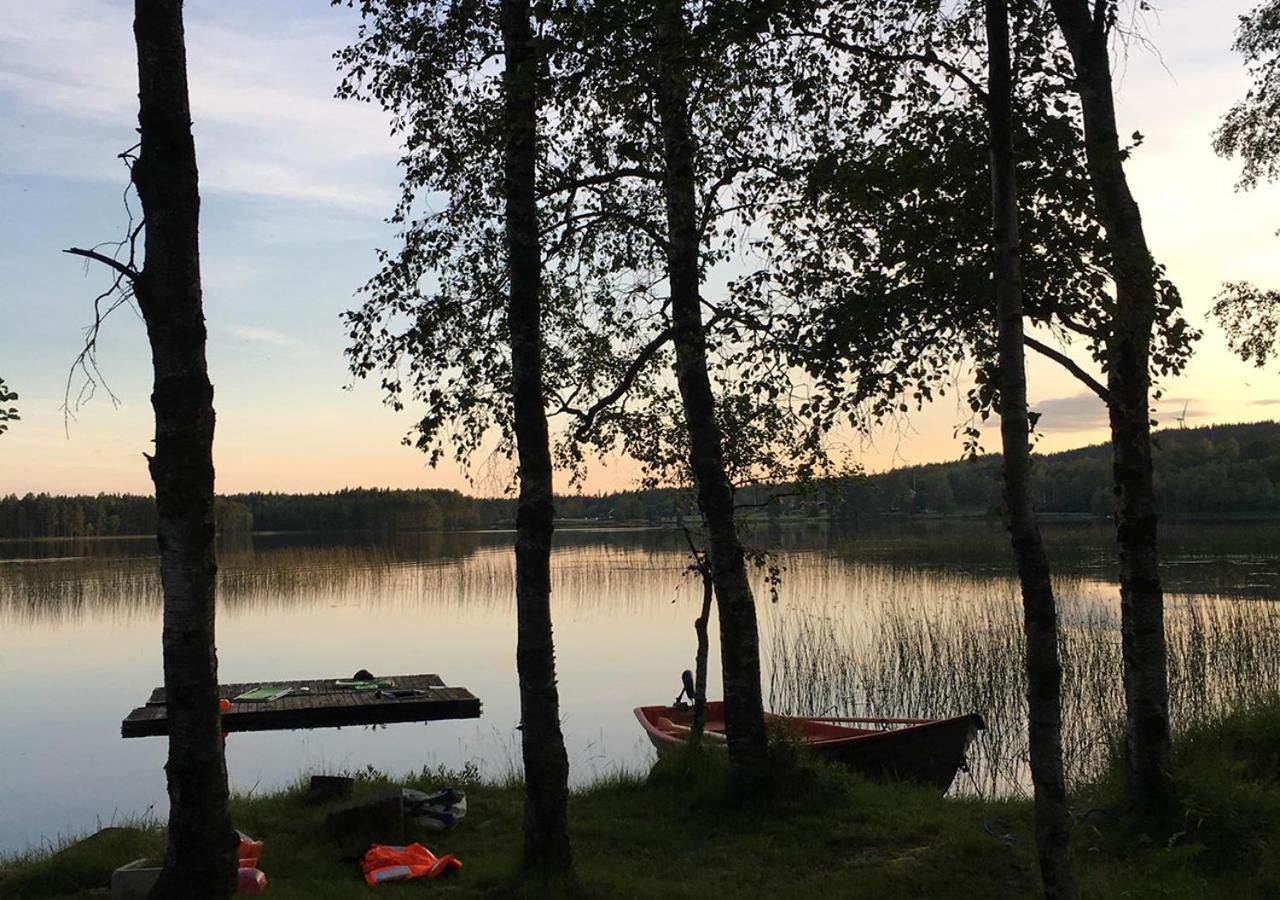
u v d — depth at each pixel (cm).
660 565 4347
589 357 895
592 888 590
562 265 870
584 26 538
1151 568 663
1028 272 535
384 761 1229
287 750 1310
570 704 1520
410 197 781
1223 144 1151
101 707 1627
